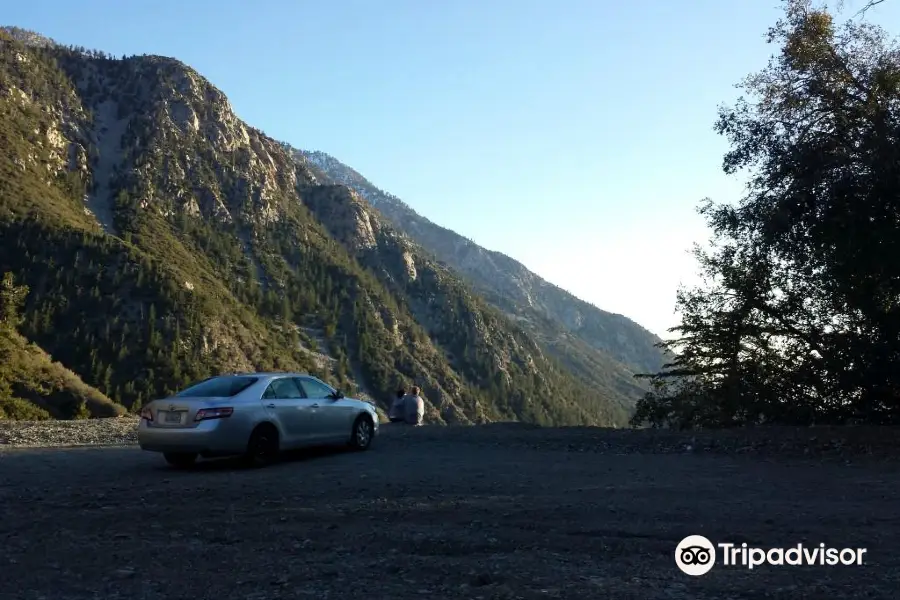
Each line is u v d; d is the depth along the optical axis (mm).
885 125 14273
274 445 11039
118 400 92062
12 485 8562
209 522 6469
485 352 184500
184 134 188000
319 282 168375
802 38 16078
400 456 12016
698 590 4637
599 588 4633
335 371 138500
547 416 180500
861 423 18406
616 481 9047
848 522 6551
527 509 7078
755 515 6836
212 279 142375
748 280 18812
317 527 6285
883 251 14375
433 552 5488
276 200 191250
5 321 39906
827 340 18297
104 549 5531
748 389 19391
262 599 4387
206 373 103438
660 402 21406
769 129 16484
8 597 4414
